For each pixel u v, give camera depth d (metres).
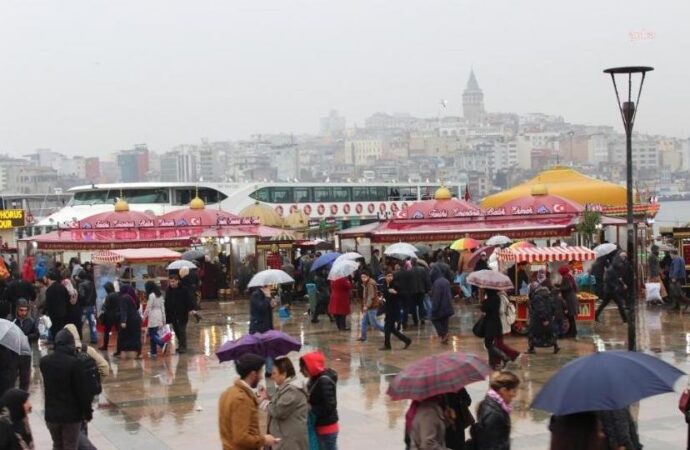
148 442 14.23
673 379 7.94
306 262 36.12
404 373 9.48
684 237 30.77
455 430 9.66
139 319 23.06
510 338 24.16
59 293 24.23
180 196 61.25
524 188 52.44
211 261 39.62
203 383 19.06
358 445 13.62
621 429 8.41
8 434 9.28
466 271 33.50
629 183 18.55
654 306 30.27
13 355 14.35
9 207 86.75
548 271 26.03
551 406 7.73
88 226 41.59
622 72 18.53
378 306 25.23
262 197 62.78
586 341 23.02
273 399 10.27
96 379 12.29
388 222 39.12
